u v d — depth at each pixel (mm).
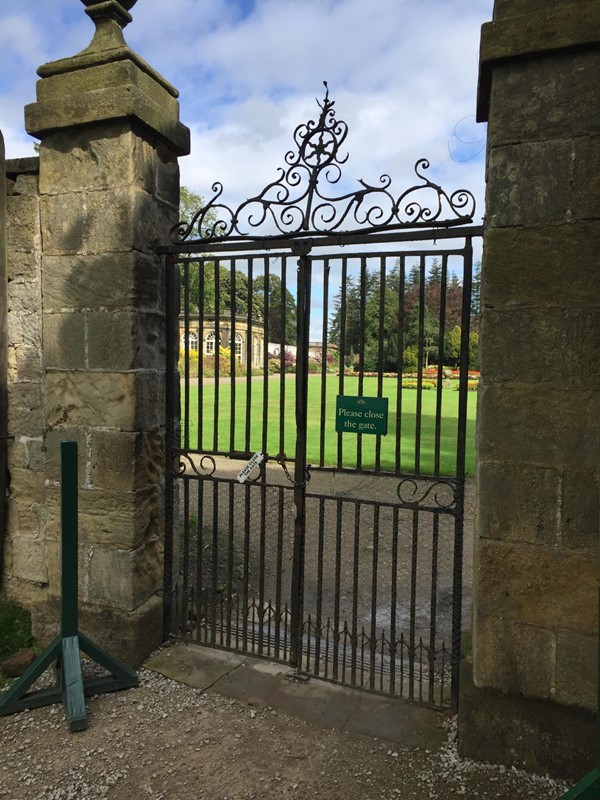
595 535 2463
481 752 2697
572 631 2516
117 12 3352
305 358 3271
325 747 2781
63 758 2693
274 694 3213
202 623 4023
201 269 3520
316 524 6402
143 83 3383
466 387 2912
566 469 2490
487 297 2561
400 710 3070
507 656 2619
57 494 3623
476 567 2688
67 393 3551
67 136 3430
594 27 2328
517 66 2475
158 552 3723
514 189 2502
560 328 2467
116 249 3367
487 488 2607
